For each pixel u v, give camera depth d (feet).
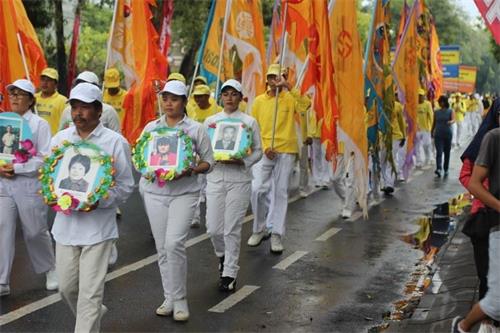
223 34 35.01
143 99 33.88
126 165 17.13
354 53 29.55
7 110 28.84
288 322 21.08
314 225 35.70
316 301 23.24
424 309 22.20
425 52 57.72
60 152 16.87
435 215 39.60
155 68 34.06
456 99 89.20
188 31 88.38
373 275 26.63
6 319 20.43
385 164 42.29
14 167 21.53
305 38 34.35
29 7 67.92
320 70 31.19
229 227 23.81
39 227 22.45
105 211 16.96
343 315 21.88
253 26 36.45
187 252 29.25
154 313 21.45
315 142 45.80
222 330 20.21
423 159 68.64
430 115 61.57
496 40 19.38
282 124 28.89
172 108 20.61
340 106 29.73
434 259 29.17
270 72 28.76
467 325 17.15
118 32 34.40
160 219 20.57
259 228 30.71
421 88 59.82
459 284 24.84
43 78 31.40
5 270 22.39
